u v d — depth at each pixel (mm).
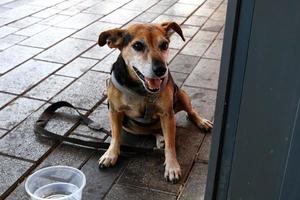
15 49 1619
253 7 504
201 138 1094
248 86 548
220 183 633
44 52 1604
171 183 926
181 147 1057
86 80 1397
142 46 891
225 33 530
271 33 508
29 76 1408
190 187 916
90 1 2268
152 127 1057
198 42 1724
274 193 598
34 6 2156
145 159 1005
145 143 1078
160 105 941
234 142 593
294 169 554
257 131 570
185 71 1471
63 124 1145
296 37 499
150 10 2125
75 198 810
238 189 622
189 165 989
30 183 860
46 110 1163
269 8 497
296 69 514
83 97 1291
